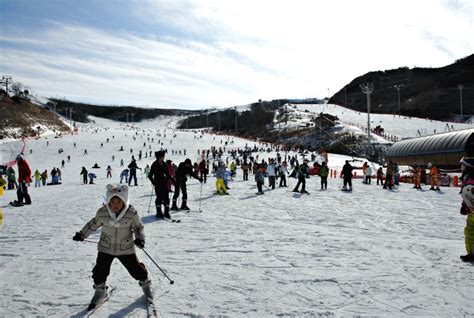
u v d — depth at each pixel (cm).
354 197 1733
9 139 11362
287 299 473
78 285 526
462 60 16050
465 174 664
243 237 845
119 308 445
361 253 703
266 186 2331
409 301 466
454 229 965
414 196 1781
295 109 13875
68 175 4566
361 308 445
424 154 3803
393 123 8831
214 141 9044
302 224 1029
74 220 1098
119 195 431
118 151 7406
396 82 18088
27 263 636
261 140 10019
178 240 809
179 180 1279
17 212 1293
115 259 652
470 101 12606
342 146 6806
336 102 18662
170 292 496
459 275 566
